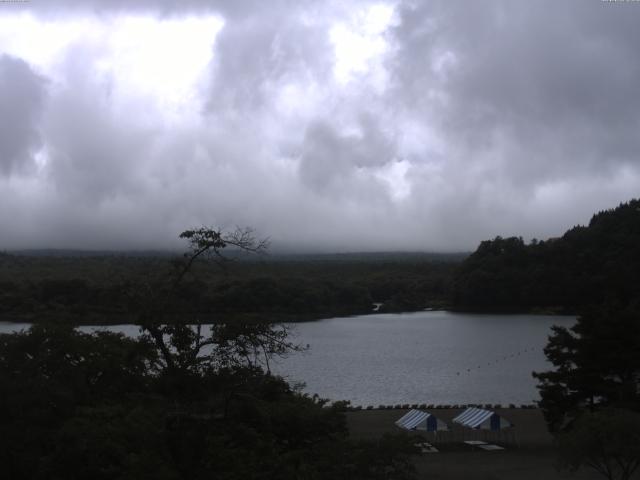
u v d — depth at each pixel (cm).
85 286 14200
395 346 16038
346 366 12788
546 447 5994
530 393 9938
